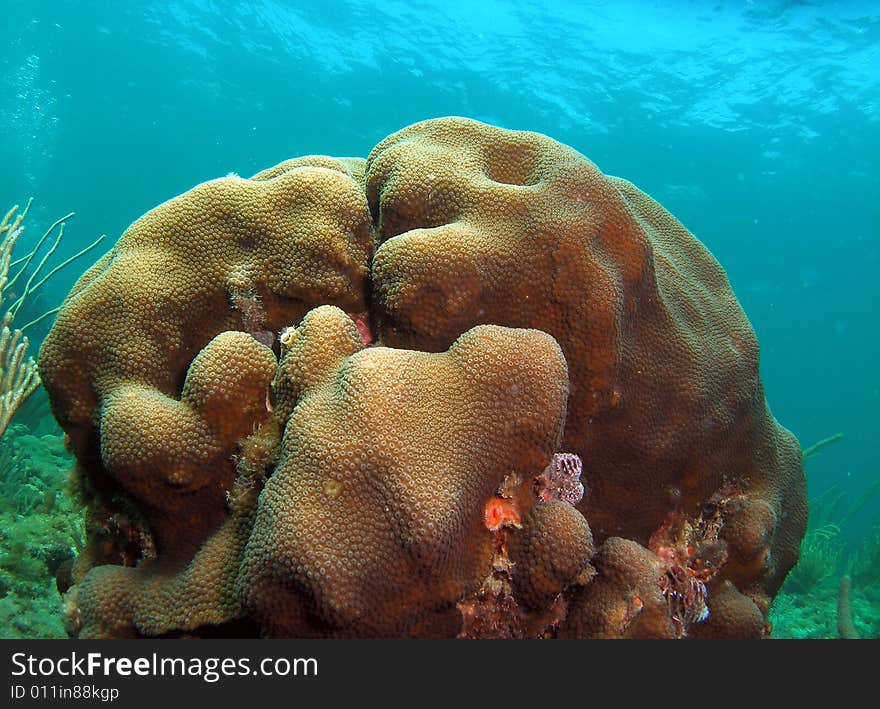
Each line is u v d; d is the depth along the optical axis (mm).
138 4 27719
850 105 22281
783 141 25125
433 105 29375
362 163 3582
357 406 2035
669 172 28812
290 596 1918
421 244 2467
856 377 45938
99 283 2652
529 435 2164
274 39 28047
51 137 37594
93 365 2594
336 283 2701
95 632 2305
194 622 2170
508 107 27688
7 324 4770
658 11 19047
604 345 2564
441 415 2107
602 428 2727
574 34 21609
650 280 2820
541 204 2625
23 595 4695
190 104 34781
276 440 2330
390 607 1952
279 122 35156
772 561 3307
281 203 2736
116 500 2693
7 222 5211
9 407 4328
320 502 1928
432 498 1932
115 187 40156
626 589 2275
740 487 3195
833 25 17828
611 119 26094
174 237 2732
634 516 2871
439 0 22219
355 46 26938
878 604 8516
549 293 2559
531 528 2193
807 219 31047
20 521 5625
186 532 2461
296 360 2312
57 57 32125
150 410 2357
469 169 2811
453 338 2529
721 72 21484
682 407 2877
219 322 2754
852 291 37188
